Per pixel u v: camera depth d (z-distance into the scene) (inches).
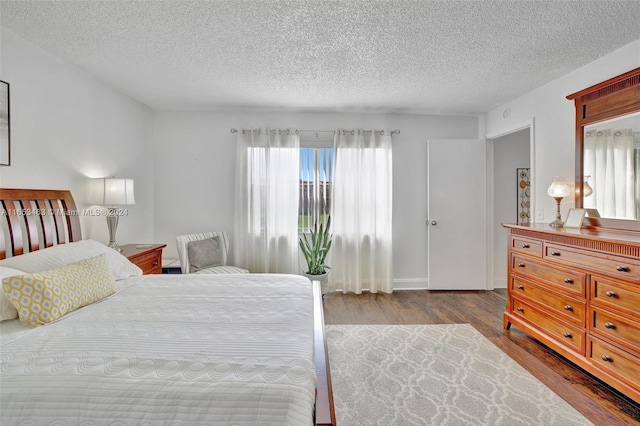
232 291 75.4
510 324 110.8
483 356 91.8
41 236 89.5
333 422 34.2
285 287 78.7
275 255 153.4
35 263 69.4
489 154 159.2
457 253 158.4
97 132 113.8
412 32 82.0
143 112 144.9
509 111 139.3
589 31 81.2
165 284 81.2
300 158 158.1
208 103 142.9
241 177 152.3
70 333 51.8
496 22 77.2
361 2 69.8
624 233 81.5
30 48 86.4
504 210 163.9
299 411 35.9
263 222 152.3
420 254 163.5
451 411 68.1
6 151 79.5
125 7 71.4
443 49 91.4
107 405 36.5
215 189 156.6
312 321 60.0
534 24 78.0
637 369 65.7
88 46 89.3
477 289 159.2
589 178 97.0
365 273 158.9
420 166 161.9
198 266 132.0
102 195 106.1
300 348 47.6
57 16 74.5
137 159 140.3
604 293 73.1
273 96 133.0
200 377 39.7
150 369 41.2
